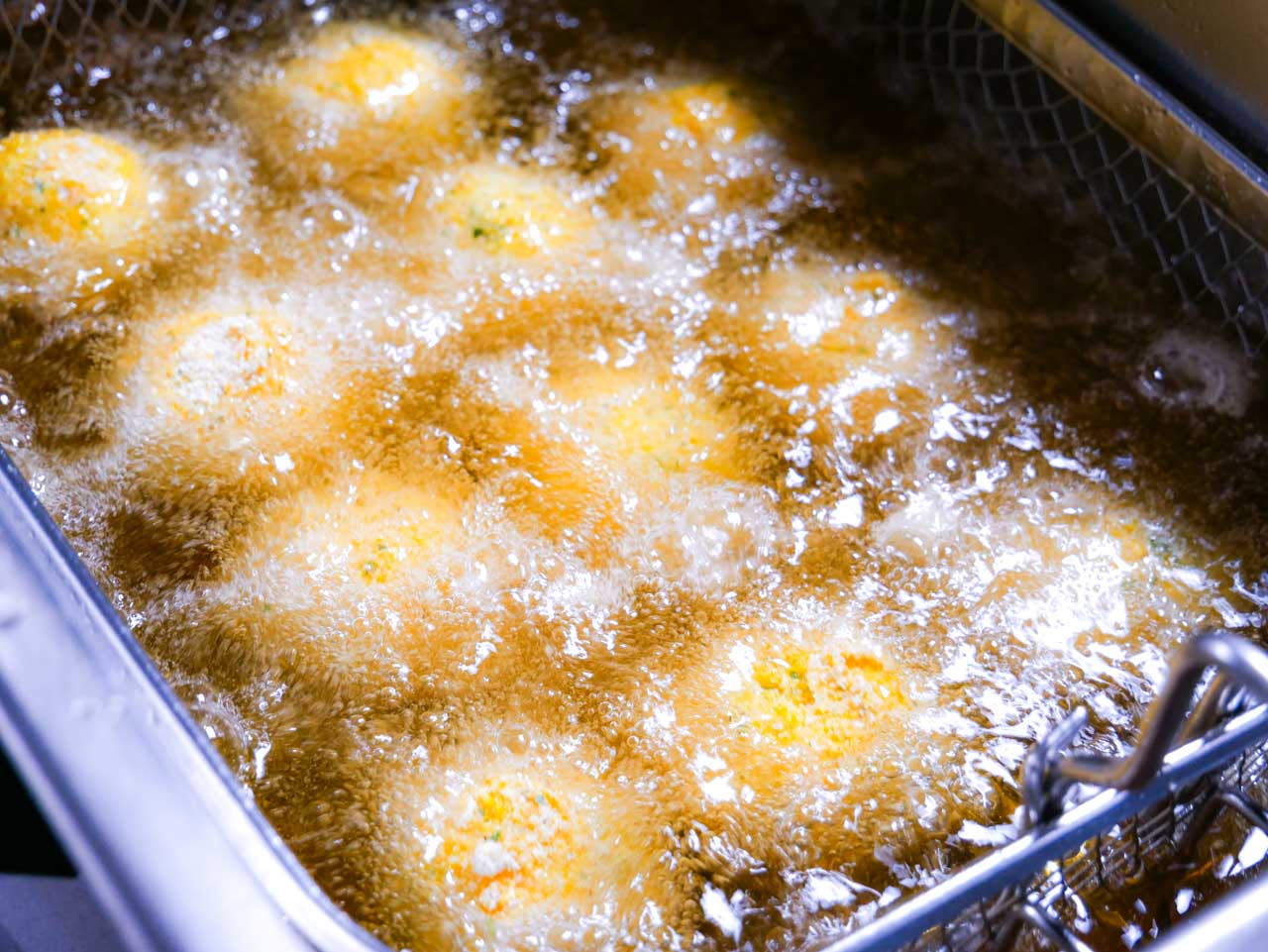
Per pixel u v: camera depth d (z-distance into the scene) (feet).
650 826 1.94
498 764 1.95
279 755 1.96
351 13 2.56
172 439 2.13
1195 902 1.89
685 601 2.08
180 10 2.48
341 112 2.43
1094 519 2.17
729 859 1.93
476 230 2.33
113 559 2.05
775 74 2.57
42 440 2.12
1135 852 1.84
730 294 2.33
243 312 2.23
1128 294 2.34
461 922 1.87
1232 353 2.29
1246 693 1.73
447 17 2.59
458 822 1.90
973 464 2.20
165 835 1.61
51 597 1.69
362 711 1.98
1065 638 2.08
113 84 2.43
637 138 2.47
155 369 2.17
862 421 2.23
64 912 1.76
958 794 1.98
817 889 1.92
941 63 2.53
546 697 2.01
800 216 2.42
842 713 2.00
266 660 2.00
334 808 1.93
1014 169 2.47
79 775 1.62
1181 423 2.24
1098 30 2.35
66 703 1.65
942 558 2.13
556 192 2.39
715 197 2.42
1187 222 2.29
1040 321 2.33
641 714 2.00
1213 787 1.81
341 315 2.26
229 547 2.07
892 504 2.17
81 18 2.43
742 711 2.00
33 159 2.25
